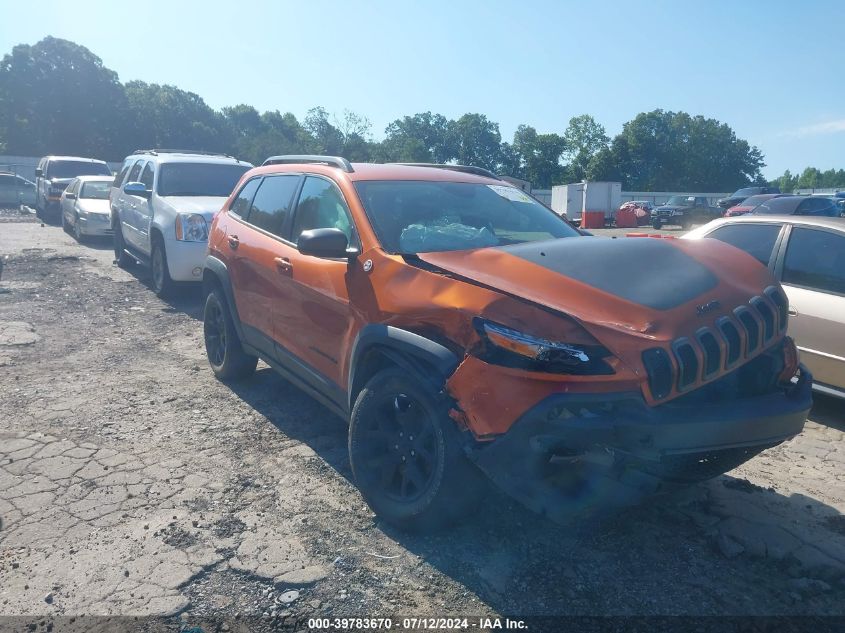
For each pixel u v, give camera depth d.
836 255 5.87
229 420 5.25
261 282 5.13
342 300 4.07
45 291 10.30
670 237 4.25
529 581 3.27
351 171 4.64
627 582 3.28
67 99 73.25
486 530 3.70
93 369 6.49
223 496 4.05
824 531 3.78
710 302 3.30
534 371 2.96
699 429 3.01
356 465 3.81
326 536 3.63
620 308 3.15
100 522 3.72
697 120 106.25
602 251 3.65
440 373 3.34
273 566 3.35
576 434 2.91
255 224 5.52
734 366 3.25
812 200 17.52
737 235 6.71
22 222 23.12
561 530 3.70
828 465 4.81
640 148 102.94
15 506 3.86
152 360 6.85
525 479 3.09
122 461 4.48
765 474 4.61
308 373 4.57
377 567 3.36
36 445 4.69
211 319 6.26
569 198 46.59
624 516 3.84
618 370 2.94
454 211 4.49
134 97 81.69
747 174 108.19
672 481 3.17
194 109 89.44
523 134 100.94
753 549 3.54
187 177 10.42
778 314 3.60
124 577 3.24
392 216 4.23
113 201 12.77
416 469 3.55
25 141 72.81
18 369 6.41
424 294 3.49
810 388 3.62
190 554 3.44
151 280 11.38
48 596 3.09
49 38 72.56
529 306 3.09
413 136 101.25
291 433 5.02
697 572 3.37
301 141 72.00
